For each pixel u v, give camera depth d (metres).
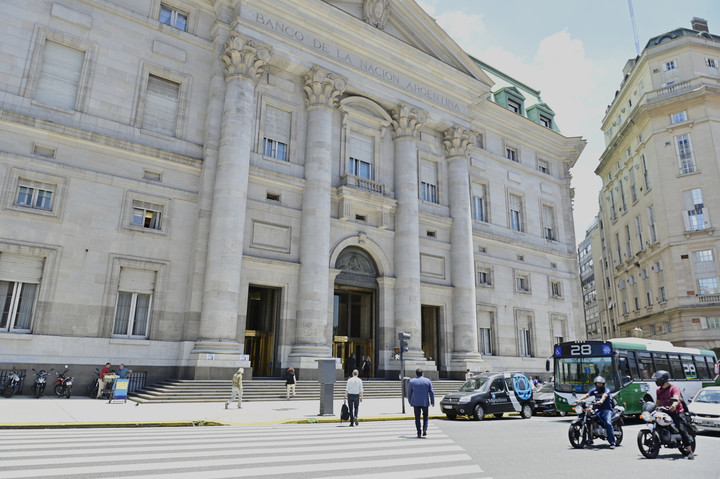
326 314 26.41
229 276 23.42
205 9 27.06
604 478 8.27
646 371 20.27
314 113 28.66
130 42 24.47
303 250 26.89
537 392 23.08
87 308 21.30
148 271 23.22
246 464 8.61
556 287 41.41
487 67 44.22
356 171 30.84
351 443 11.52
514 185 40.50
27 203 21.00
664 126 52.47
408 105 32.72
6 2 21.75
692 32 55.19
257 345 26.80
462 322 32.53
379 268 30.64
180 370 22.34
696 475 8.67
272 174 26.78
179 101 25.44
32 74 21.78
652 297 53.28
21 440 10.70
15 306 20.30
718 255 47.16
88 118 22.75
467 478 8.00
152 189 23.70
